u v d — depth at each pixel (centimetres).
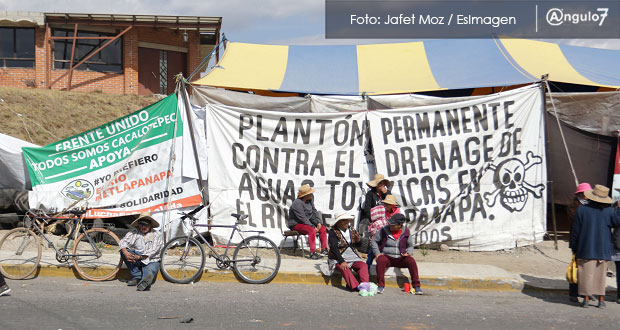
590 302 782
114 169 1034
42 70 2294
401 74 1264
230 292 792
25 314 640
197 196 1038
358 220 1055
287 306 719
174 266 855
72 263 857
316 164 1060
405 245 820
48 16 2256
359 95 1126
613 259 755
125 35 2400
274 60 1350
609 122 1092
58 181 1026
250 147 1054
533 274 910
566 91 1305
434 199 1070
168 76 2561
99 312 661
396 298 784
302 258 979
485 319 678
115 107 2162
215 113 1049
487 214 1073
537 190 1078
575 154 1105
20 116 1830
